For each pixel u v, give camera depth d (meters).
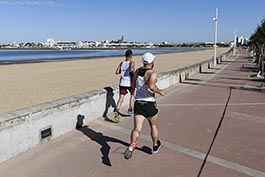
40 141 5.04
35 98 11.71
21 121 4.59
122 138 5.55
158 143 4.71
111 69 29.58
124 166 4.24
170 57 62.66
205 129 6.09
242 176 3.91
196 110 7.97
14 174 3.96
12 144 4.45
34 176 3.92
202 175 3.94
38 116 4.96
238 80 15.52
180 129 6.10
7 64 41.19
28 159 4.45
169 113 7.61
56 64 40.44
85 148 4.97
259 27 23.11
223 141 5.31
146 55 4.31
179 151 4.82
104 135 5.71
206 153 4.73
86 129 6.09
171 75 13.44
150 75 4.21
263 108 8.16
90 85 16.05
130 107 7.36
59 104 5.52
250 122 6.63
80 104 6.21
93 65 37.25
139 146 5.06
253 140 5.35
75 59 58.06
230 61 36.78
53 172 4.04
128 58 7.02
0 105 10.16
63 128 5.66
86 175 3.96
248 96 10.25
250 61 36.34
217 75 18.53
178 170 4.10
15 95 12.55
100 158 4.54
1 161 4.27
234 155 4.63
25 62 47.28
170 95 10.62
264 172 4.03
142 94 4.34
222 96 10.30
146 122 6.58
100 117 7.09
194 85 13.56
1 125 4.23
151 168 4.17
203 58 56.84
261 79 15.74
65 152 4.77
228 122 6.64
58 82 17.81
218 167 4.19
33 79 20.05
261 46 23.00
